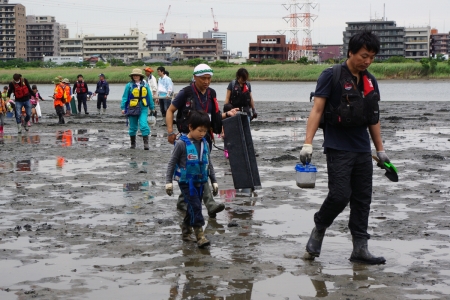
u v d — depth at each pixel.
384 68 95.81
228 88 12.55
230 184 10.98
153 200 9.53
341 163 6.12
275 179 11.45
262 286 5.58
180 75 95.12
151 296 5.32
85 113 32.00
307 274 5.93
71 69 117.38
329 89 6.11
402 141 17.75
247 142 9.49
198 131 7.00
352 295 5.32
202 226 7.50
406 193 9.91
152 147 16.91
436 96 51.16
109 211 8.75
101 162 13.91
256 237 7.34
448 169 12.40
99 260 6.42
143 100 15.98
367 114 6.04
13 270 6.07
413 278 5.77
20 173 12.30
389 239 7.14
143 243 7.08
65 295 5.35
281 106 37.91
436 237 7.21
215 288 5.53
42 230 7.67
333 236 7.37
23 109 24.02
